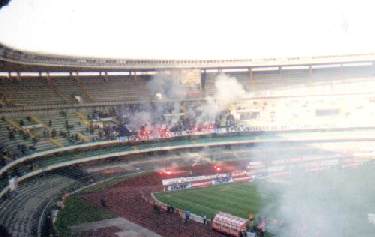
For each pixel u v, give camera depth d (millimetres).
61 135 83500
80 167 83812
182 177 78562
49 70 92062
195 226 54031
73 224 54969
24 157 71312
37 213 56438
